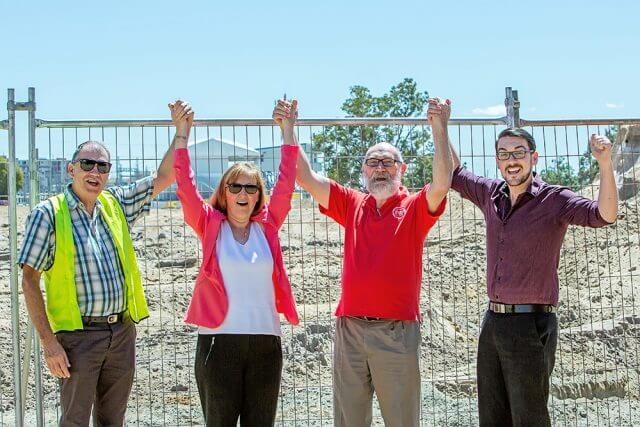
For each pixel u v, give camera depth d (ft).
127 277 19.74
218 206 19.89
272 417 18.79
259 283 18.93
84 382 18.78
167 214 59.93
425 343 41.73
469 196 21.08
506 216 19.60
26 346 22.21
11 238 22.15
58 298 18.90
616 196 18.19
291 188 20.31
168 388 33.78
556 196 19.22
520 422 19.02
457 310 48.42
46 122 22.98
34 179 22.76
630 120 25.08
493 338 19.48
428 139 27.53
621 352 39.81
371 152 20.63
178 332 39.47
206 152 23.72
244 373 18.66
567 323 45.65
